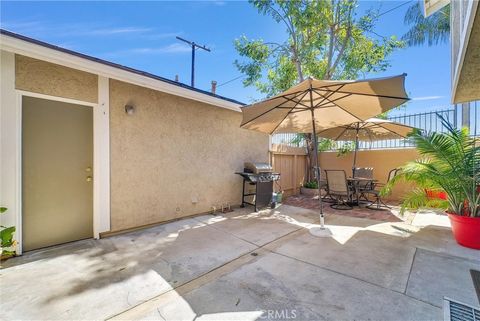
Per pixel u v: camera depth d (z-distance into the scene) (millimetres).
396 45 7719
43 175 3510
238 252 3422
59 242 3664
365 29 7641
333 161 8789
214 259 3188
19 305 2191
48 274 2758
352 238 3996
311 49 8148
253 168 6207
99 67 3545
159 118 4789
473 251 3395
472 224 3451
